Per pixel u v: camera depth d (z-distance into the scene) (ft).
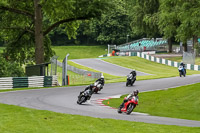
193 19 221.05
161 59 576.20
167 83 280.10
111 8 374.02
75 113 136.05
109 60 601.21
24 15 395.75
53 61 311.68
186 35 237.66
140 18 639.76
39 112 128.98
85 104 174.91
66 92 231.91
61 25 416.05
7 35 414.21
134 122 114.93
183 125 120.67
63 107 155.63
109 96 217.36
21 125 103.24
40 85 290.15
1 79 266.36
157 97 214.48
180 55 641.81
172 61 548.72
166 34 544.62
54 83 300.40
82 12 361.51
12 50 418.31
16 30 405.39
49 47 430.20
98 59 617.21
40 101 179.01
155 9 626.64
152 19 601.21
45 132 94.12
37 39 361.30
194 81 281.13
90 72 406.00
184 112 173.78
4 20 389.60
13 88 271.28
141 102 201.57
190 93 216.74
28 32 410.52
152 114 159.84
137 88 257.96
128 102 143.33
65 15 352.08
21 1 376.07
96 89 226.38
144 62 588.91
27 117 117.70
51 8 326.65
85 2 359.25
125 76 424.87
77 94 220.02
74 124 106.83
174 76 361.30
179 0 240.12
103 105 177.68
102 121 113.29
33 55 431.43
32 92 230.48
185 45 609.01
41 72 307.58
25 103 168.86
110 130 99.25
